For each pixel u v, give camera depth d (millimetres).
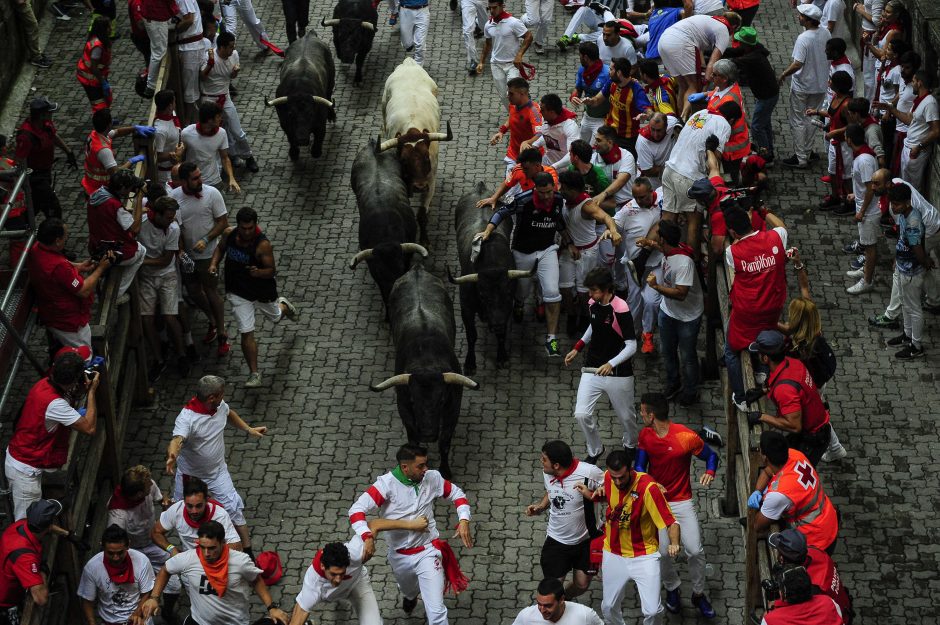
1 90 42000
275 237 38250
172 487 30375
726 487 29141
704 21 38406
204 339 34781
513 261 33125
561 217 32844
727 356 28516
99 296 30797
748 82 38750
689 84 39125
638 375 33281
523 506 29672
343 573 23891
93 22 40000
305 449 31375
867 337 33750
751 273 27391
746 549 25359
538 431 31766
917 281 32000
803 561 22422
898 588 27156
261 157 41719
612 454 24484
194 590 24625
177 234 32000
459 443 31453
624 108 36969
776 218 29344
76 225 36844
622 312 28734
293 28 45812
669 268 30203
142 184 30656
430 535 26047
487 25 41719
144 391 32469
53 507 23578
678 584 26562
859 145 33969
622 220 32906
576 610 23484
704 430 28578
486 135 42406
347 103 44406
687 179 32250
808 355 26484
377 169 36250
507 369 33656
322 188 40281
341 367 33812
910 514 28812
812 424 25875
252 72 45969
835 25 40906
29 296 28234
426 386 29125
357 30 43344
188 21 40031
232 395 33000
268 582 26047
